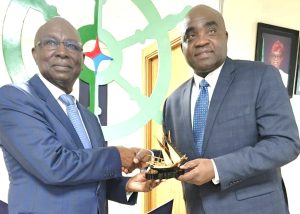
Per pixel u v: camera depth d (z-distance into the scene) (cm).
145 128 183
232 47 173
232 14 174
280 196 115
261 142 110
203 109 121
